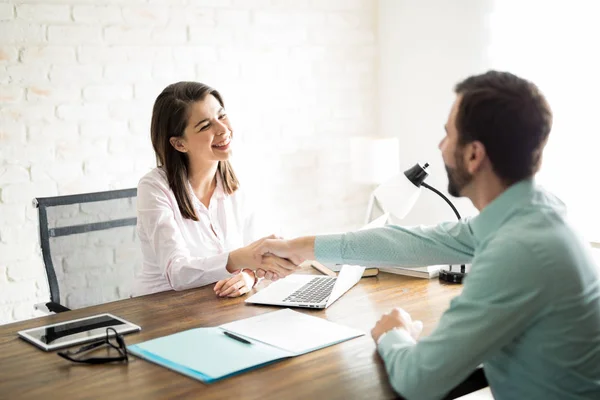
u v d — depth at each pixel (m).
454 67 3.55
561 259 1.33
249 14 3.53
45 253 2.44
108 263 2.56
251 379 1.44
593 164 2.99
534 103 1.38
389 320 1.58
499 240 1.36
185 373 1.46
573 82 3.02
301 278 2.18
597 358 1.38
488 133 1.38
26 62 3.00
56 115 3.08
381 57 3.96
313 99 3.79
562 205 1.46
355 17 3.88
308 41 3.73
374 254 1.86
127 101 3.25
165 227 2.26
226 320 1.82
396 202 2.19
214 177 2.53
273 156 3.70
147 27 3.26
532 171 1.42
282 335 1.67
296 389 1.39
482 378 1.49
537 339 1.35
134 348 1.61
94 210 2.54
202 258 2.16
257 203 3.67
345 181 3.96
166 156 2.39
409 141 3.86
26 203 3.05
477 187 1.46
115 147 3.23
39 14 3.00
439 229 1.83
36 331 1.75
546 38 3.10
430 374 1.33
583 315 1.35
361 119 3.97
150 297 2.04
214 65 3.46
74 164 3.14
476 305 1.33
